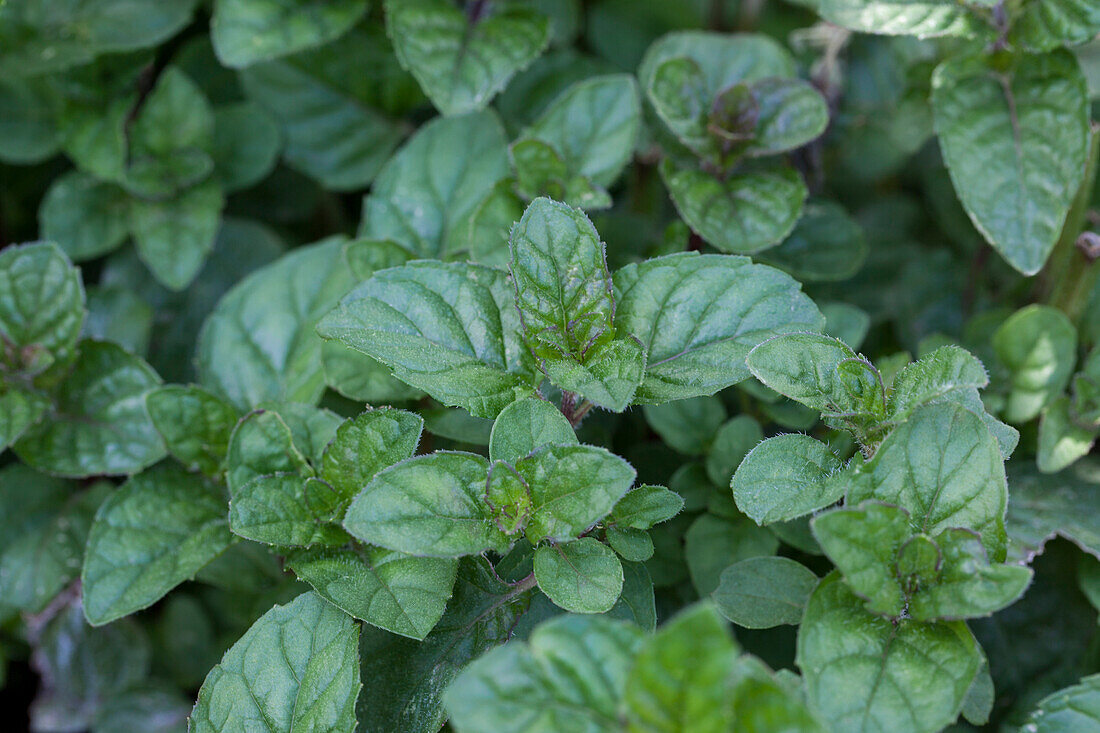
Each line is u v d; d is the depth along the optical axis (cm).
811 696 45
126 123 60
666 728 43
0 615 54
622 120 54
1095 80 59
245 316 54
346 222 64
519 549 49
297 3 57
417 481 46
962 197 53
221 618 58
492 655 44
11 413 52
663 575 51
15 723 59
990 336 55
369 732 48
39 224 62
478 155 55
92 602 49
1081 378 52
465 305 48
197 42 61
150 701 57
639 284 48
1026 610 53
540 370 48
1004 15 52
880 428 47
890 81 60
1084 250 54
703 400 52
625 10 64
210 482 51
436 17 56
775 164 54
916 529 46
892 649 45
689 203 53
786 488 47
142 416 53
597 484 46
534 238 47
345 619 47
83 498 56
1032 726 47
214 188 59
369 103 60
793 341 47
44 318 52
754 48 56
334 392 54
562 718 43
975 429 46
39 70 57
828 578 46
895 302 59
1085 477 53
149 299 59
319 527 48
